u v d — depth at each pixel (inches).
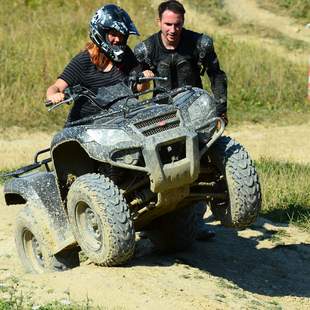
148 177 552.4
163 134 534.0
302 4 2544.3
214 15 2465.6
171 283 554.9
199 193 566.6
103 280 540.4
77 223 569.3
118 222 537.6
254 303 556.1
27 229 634.8
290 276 672.4
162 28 639.8
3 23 2090.3
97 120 570.9
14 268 677.9
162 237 670.5
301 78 1907.0
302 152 1402.6
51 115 1615.4
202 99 562.6
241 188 557.6
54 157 583.8
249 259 701.9
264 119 1691.7
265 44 2230.6
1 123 1560.0
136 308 498.0
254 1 2596.0
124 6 2333.9
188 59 650.2
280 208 853.8
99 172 592.4
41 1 2272.4
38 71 1755.7
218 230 779.4
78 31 2064.5
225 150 563.8
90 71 600.7
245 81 1850.4
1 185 997.8
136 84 611.8
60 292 522.0
